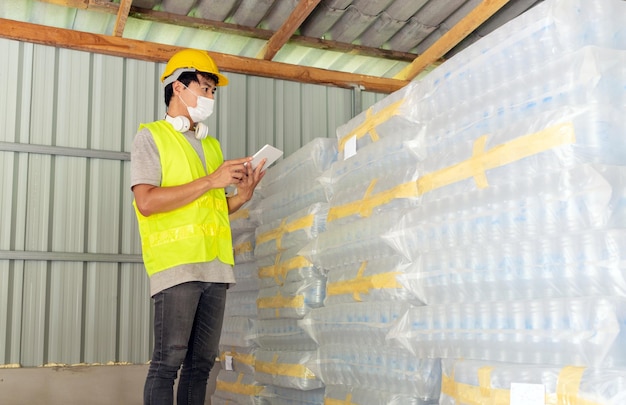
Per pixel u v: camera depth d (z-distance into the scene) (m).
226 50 6.35
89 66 5.68
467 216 2.28
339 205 3.18
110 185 5.61
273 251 3.81
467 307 2.22
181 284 2.90
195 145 3.17
